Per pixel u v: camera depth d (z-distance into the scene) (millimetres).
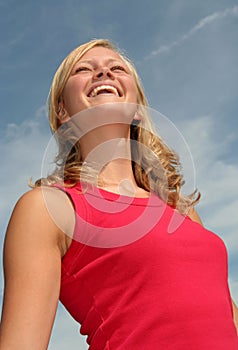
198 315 2381
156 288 2428
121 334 2391
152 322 2357
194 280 2492
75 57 3289
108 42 3477
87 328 2520
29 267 2338
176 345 2311
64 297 2594
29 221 2451
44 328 2264
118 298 2459
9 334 2207
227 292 2693
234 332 2455
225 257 2803
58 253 2465
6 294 2334
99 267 2504
